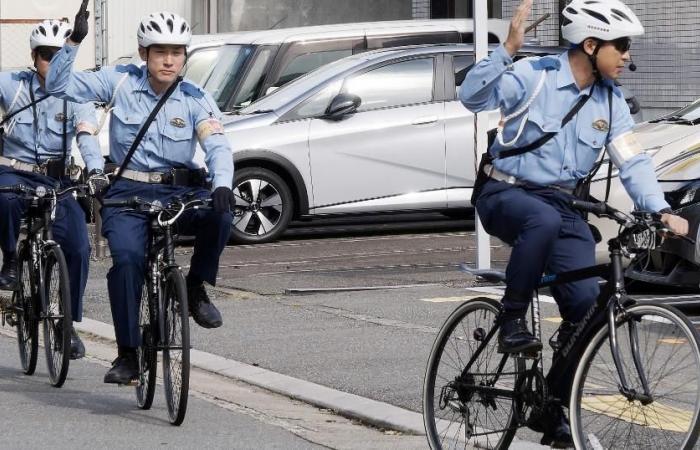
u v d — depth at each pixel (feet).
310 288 57.72
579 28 28.50
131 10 137.90
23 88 44.04
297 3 137.08
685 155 50.44
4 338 50.11
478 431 30.37
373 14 135.85
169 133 36.99
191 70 82.79
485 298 30.07
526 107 28.81
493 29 86.38
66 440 34.17
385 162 73.77
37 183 43.96
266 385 41.01
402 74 74.90
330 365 42.98
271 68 81.35
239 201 72.13
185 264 65.16
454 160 74.38
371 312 51.98
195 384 41.83
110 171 37.93
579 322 28.07
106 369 44.57
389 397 38.50
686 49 96.48
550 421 28.91
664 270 49.49
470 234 76.07
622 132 29.17
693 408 25.49
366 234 76.59
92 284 61.36
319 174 73.05
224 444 33.94
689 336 25.53
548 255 28.27
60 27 43.68
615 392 27.04
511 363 29.45
